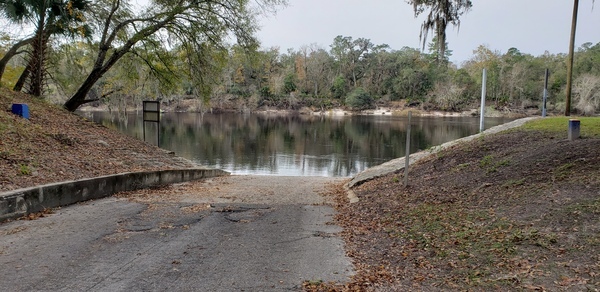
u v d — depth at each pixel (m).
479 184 7.22
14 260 4.36
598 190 5.25
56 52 19.09
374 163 26.00
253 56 19.22
